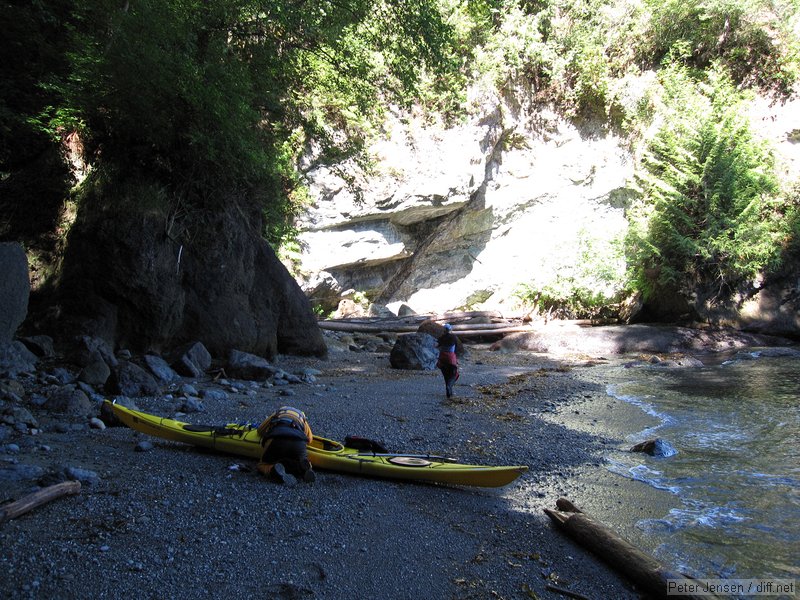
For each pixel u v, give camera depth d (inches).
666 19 922.7
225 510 183.3
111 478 201.2
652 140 906.1
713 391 450.0
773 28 912.3
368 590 148.3
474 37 848.9
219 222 454.6
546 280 876.6
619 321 873.5
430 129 841.5
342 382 430.0
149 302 399.2
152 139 402.3
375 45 500.4
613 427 335.0
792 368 566.6
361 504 198.4
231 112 409.7
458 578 157.0
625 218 967.0
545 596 151.3
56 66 416.8
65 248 397.4
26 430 241.0
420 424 313.1
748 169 808.3
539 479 242.1
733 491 229.5
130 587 139.8
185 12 402.3
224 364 420.5
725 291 811.4
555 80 920.3
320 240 815.7
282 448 213.0
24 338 360.2
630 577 159.9
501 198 943.0
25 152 434.3
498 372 537.3
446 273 949.8
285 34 470.3
